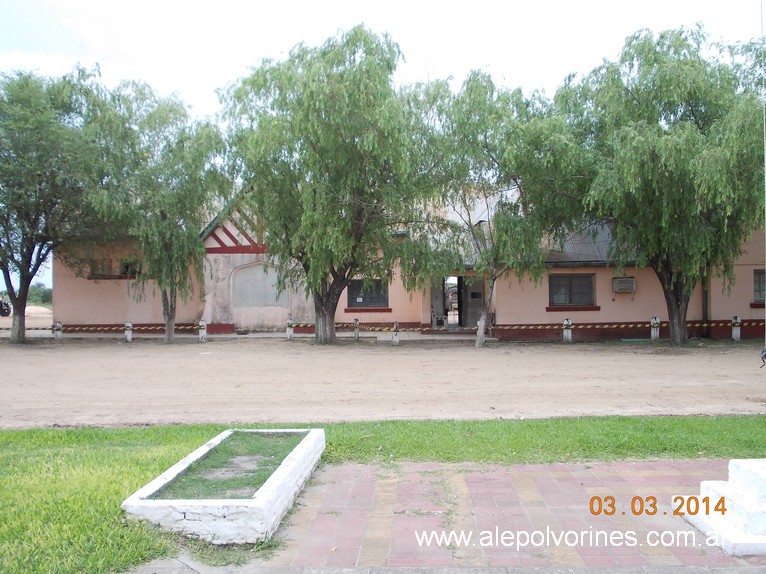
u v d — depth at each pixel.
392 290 27.38
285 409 9.83
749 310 24.27
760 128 15.18
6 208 21.58
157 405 10.25
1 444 7.26
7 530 4.29
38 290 59.59
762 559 4.16
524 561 4.13
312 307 27.22
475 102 19.55
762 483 4.46
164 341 24.44
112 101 23.23
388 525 4.77
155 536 4.30
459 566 4.05
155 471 5.77
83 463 6.14
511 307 24.55
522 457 6.60
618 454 6.68
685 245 18.31
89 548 4.04
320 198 19.08
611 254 22.38
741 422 8.16
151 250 23.38
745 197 16.05
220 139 20.94
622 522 4.80
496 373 13.95
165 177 23.25
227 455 6.03
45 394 11.41
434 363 16.06
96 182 22.09
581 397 10.72
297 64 19.86
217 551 4.28
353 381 12.88
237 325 27.28
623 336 24.48
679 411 9.31
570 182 19.38
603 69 19.06
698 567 4.04
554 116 19.12
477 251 21.50
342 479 5.97
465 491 5.56
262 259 27.16
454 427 8.00
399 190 19.97
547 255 23.19
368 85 18.23
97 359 17.62
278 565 4.07
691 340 23.06
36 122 20.78
